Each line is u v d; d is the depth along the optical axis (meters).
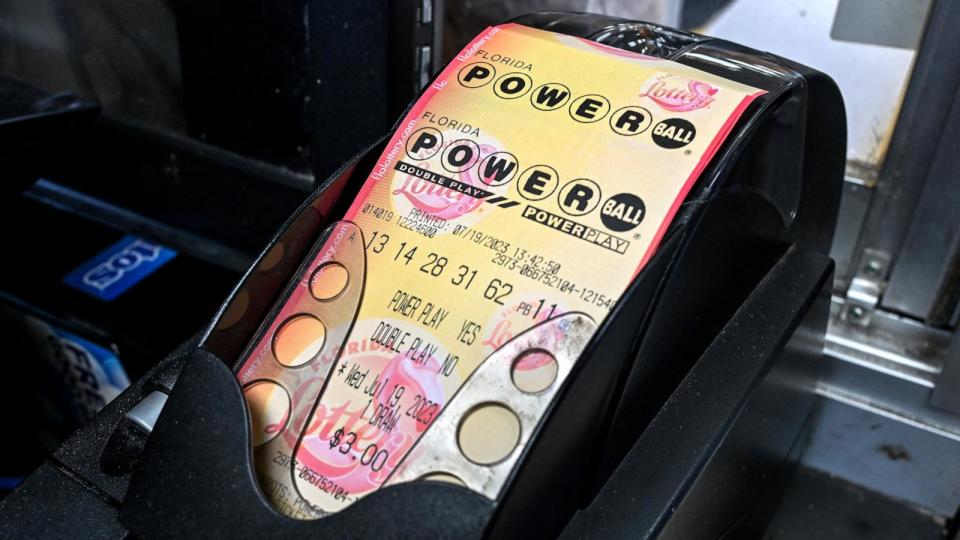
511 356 0.42
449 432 0.42
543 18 0.57
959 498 0.76
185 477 0.42
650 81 0.48
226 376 0.44
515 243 0.45
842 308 0.78
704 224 0.45
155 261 0.88
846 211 0.75
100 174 0.94
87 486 0.49
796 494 0.78
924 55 0.66
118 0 0.83
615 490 0.47
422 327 0.45
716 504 0.51
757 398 0.53
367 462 0.43
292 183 0.81
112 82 0.88
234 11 0.77
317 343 0.47
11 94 0.81
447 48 0.81
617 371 0.43
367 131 0.71
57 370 0.90
